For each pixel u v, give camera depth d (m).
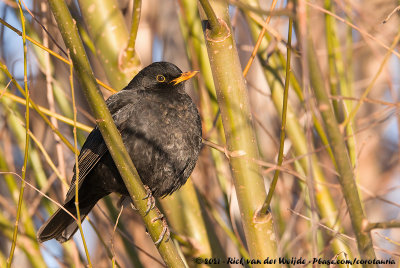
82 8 9.93
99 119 7.35
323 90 6.48
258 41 8.77
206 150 11.70
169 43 13.09
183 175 9.73
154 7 13.04
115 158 7.54
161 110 9.52
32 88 11.70
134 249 10.77
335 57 10.08
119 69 9.89
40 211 13.01
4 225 10.42
